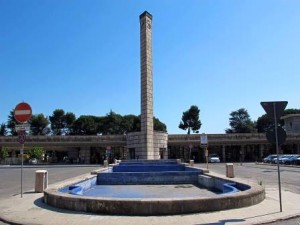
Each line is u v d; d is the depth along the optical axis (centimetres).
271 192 1745
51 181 2669
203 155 9044
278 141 1238
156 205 1148
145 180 2536
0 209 1333
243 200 1280
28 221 1094
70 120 12056
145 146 5391
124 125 11712
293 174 3306
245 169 4334
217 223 1018
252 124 12612
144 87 5394
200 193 1947
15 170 4675
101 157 8575
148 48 5381
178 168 3459
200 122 12331
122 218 1102
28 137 8231
